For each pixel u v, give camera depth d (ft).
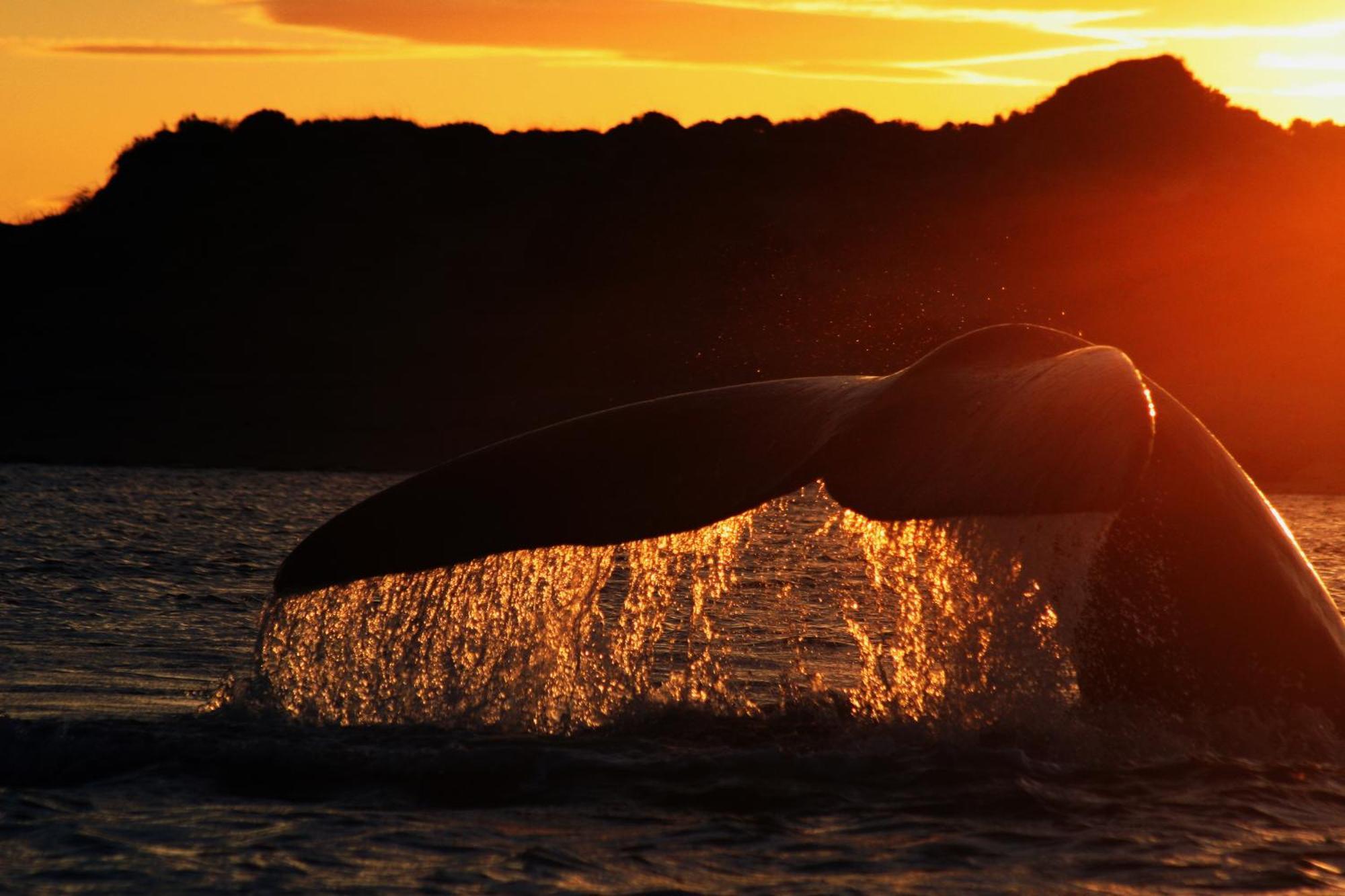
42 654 150.00
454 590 106.83
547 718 108.58
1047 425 85.15
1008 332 101.04
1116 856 81.25
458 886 76.43
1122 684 107.96
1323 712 103.81
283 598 104.58
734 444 101.35
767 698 117.70
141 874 77.92
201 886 76.18
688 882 77.00
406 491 105.81
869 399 98.58
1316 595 108.99
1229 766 97.55
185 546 291.17
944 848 82.07
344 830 84.94
